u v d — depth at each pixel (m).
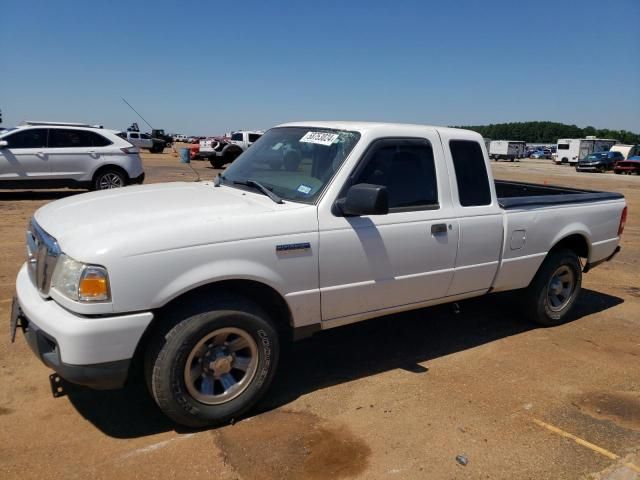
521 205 4.85
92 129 12.91
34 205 11.77
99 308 2.92
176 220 3.24
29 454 3.05
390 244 3.92
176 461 3.04
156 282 3.02
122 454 3.09
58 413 3.48
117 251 2.95
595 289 7.12
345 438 3.33
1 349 4.32
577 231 5.34
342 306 3.82
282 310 3.65
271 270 3.41
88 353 2.91
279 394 3.87
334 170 3.81
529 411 3.77
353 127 4.07
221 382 3.40
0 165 11.82
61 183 12.50
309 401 3.78
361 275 3.82
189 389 3.22
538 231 4.98
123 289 2.95
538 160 72.12
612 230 5.84
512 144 63.09
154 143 38.59
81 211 3.49
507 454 3.25
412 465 3.10
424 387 4.06
